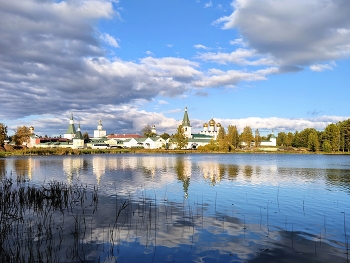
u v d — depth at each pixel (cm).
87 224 2011
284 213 2353
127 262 1421
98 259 1450
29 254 1495
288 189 3534
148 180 4347
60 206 2517
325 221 2134
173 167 6738
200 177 4731
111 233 1816
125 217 2198
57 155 13712
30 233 1816
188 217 2205
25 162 8538
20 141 16725
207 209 2470
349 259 1462
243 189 3506
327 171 5891
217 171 5769
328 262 1428
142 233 1831
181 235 1797
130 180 4347
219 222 2084
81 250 1557
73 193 3173
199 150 18412
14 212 2322
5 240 1698
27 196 2900
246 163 8294
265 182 4153
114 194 3153
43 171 5812
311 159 10825
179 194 3156
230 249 1584
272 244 1661
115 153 16738
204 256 1494
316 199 2925
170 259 1455
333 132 17175
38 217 2197
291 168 6575
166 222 2070
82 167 6750
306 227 1984
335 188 3638
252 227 1972
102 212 2345
